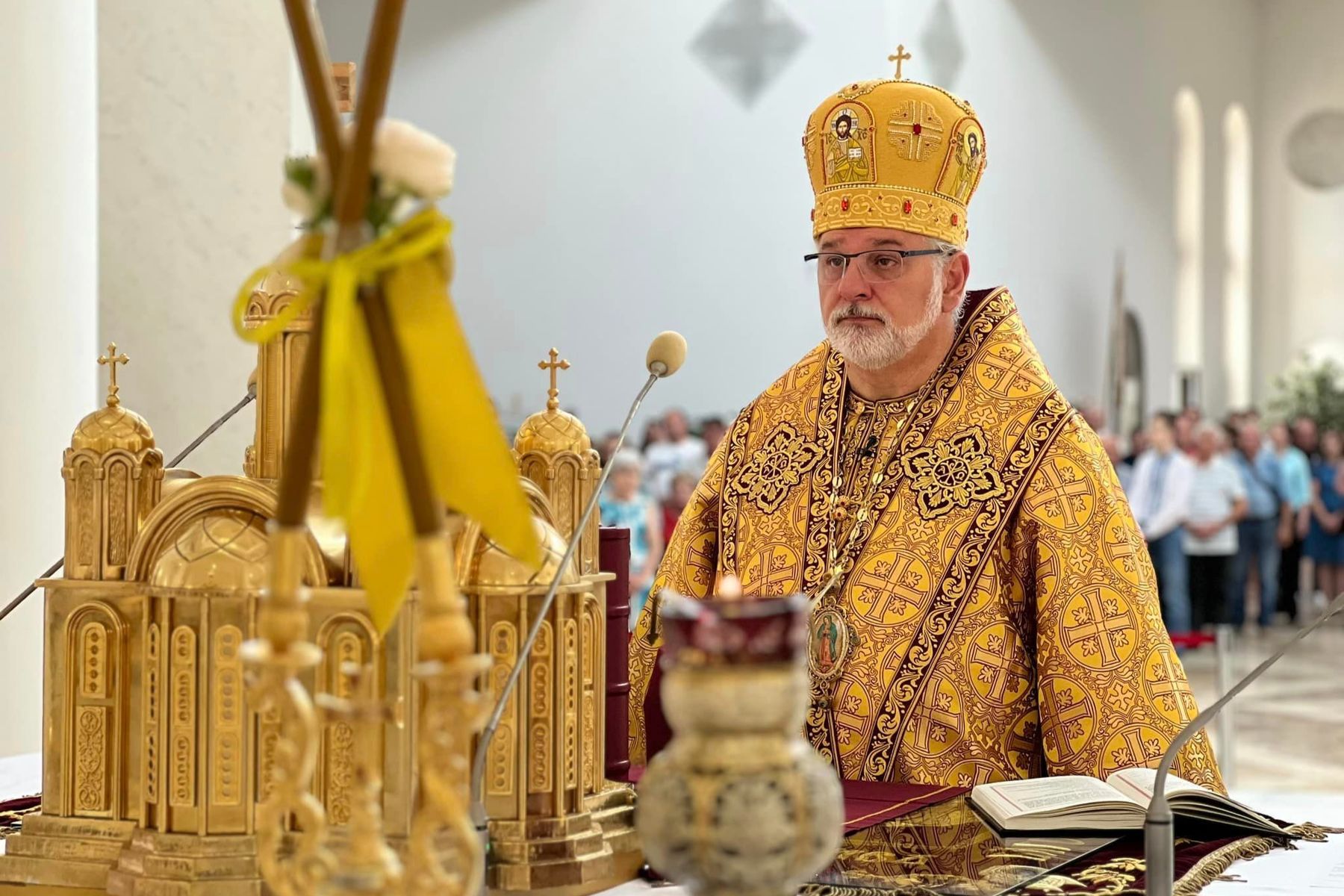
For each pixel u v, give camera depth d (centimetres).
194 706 140
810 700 239
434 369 94
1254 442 1350
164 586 141
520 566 145
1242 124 2152
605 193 1302
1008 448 239
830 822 92
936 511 239
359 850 94
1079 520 232
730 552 259
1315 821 219
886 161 245
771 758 92
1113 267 1750
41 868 149
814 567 246
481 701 91
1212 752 220
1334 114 2186
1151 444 1230
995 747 231
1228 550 1204
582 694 151
